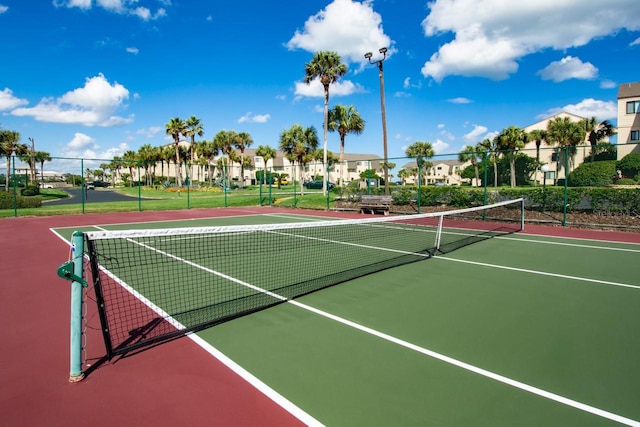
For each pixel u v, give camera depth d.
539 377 3.65
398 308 5.58
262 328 4.82
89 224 16.42
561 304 5.80
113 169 81.62
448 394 3.36
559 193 15.43
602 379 3.62
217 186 56.91
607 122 47.09
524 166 35.00
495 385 3.50
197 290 6.42
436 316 5.26
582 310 5.54
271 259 8.99
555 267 8.26
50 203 31.08
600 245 11.06
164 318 5.15
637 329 4.82
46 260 8.98
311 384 3.51
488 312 5.43
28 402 3.26
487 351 4.20
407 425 2.93
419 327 4.87
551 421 2.99
